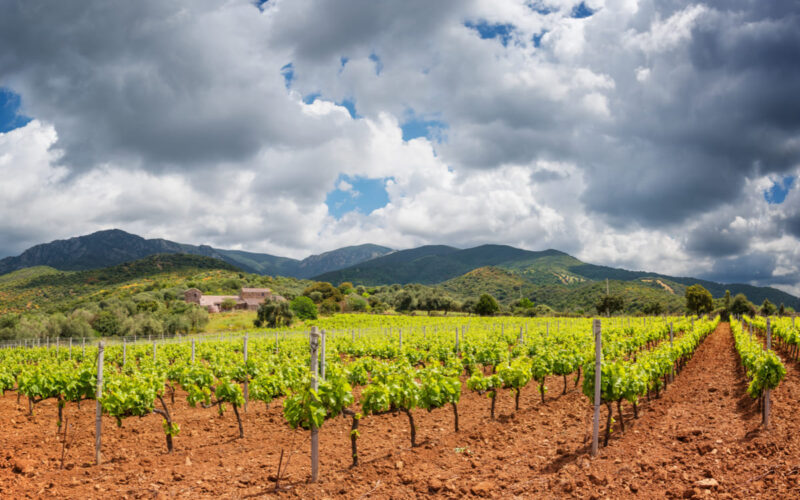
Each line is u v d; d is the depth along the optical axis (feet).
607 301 288.51
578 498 20.20
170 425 29.94
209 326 244.63
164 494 21.94
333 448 29.71
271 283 501.97
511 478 23.08
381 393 26.99
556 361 47.06
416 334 116.37
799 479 20.25
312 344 24.13
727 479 21.12
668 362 44.96
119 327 191.11
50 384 39.37
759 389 31.81
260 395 39.99
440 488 21.86
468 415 38.68
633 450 26.53
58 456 29.94
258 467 26.22
